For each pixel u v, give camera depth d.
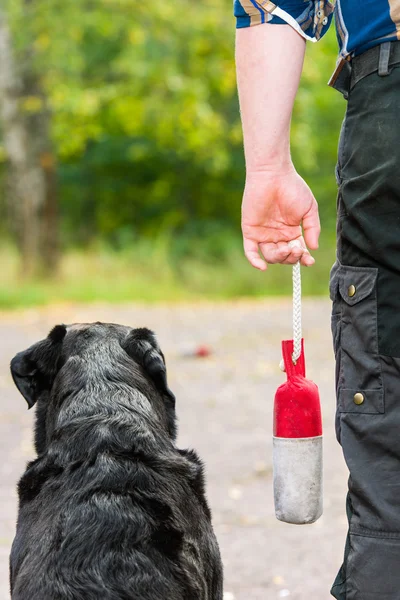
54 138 29.11
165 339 17.14
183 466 3.62
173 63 28.30
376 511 2.93
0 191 35.91
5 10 26.56
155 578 3.17
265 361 14.73
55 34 26.50
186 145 31.61
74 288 25.95
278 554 6.26
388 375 2.96
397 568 2.90
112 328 3.98
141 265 28.89
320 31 3.28
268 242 3.38
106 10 27.23
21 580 3.24
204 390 12.39
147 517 3.32
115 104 29.69
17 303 23.95
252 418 10.66
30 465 3.64
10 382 13.09
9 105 27.16
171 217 39.81
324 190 36.81
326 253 30.97
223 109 37.28
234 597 5.50
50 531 3.29
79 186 41.69
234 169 40.00
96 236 39.78
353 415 3.01
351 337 3.04
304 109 31.02
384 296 2.97
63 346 3.89
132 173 41.62
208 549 3.63
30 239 27.38
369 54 2.99
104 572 3.15
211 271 29.28
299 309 3.37
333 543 6.48
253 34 3.20
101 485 3.39
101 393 3.68
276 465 3.30
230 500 7.49
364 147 2.99
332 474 8.20
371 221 2.97
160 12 27.34
